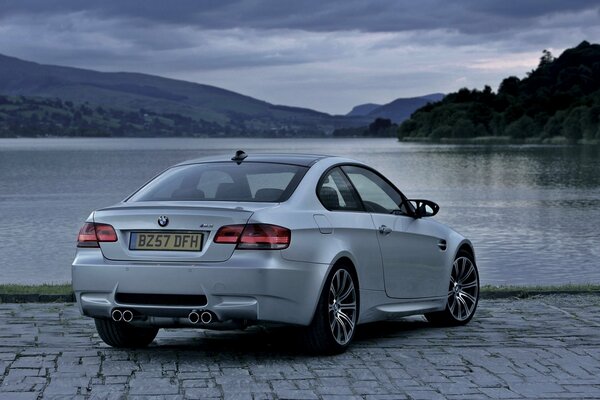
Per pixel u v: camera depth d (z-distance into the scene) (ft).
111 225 24.59
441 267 30.60
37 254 82.69
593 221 115.24
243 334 29.30
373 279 27.20
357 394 20.67
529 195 172.04
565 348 26.48
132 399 20.06
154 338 27.81
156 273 23.71
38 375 22.35
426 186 205.36
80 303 24.77
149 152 622.13
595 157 415.85
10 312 33.32
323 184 26.53
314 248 24.61
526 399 20.35
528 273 68.13
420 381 22.02
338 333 25.36
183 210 24.03
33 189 199.11
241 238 23.61
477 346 26.86
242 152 28.48
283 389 21.07
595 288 40.73
